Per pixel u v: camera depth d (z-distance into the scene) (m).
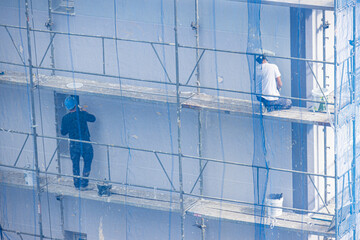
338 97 39.03
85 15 43.59
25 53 45.38
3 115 46.78
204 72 42.19
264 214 42.03
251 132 41.97
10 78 45.03
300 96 41.03
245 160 42.53
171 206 43.41
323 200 42.53
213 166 43.09
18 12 44.88
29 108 46.19
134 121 43.94
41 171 45.41
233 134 42.34
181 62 42.44
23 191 47.34
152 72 43.19
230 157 42.72
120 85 43.19
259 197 42.16
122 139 44.47
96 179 44.31
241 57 41.38
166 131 43.50
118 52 43.50
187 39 41.97
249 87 41.56
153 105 43.28
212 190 43.50
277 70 40.22
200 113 42.50
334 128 39.16
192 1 41.41
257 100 40.97
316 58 40.88
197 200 43.56
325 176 39.62
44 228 47.41
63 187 45.69
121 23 43.06
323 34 40.78
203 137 42.91
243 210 42.72
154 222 44.81
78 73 44.59
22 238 48.12
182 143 43.38
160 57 42.75
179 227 44.34
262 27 40.69
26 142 46.75
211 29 41.47
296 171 40.06
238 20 40.94
